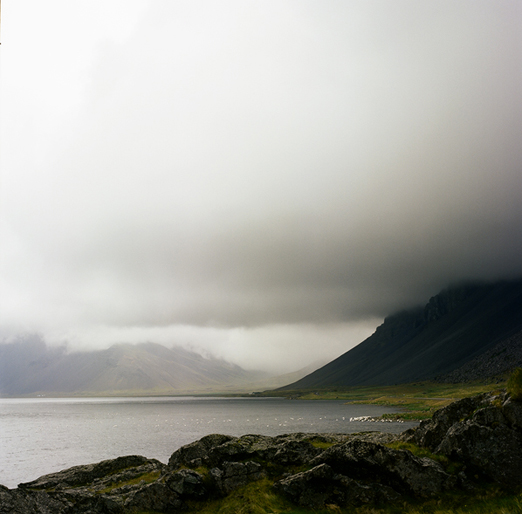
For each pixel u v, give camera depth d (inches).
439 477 914.1
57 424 7726.4
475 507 830.5
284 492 986.1
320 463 1025.5
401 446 1093.8
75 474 1360.7
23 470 2967.5
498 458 903.7
